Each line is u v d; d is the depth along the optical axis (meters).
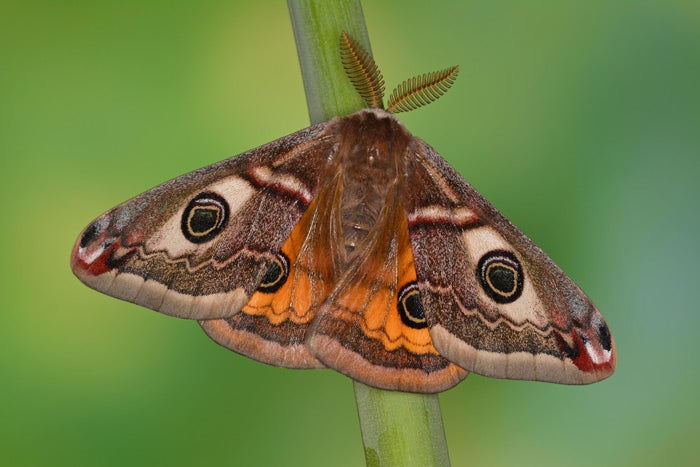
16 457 0.37
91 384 0.37
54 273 0.37
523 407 0.38
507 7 0.38
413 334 0.34
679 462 0.37
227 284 0.34
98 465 0.37
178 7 0.38
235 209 0.34
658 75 0.38
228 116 0.38
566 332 0.34
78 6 0.38
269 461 0.38
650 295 0.38
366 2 0.38
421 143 0.35
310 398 0.38
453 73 0.34
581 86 0.38
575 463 0.38
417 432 0.33
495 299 0.34
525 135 0.38
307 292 0.34
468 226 0.34
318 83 0.33
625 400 0.38
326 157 0.34
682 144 0.38
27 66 0.38
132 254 0.33
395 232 0.34
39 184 0.38
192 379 0.38
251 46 0.38
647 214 0.38
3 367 0.37
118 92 0.38
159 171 0.38
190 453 0.38
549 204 0.38
